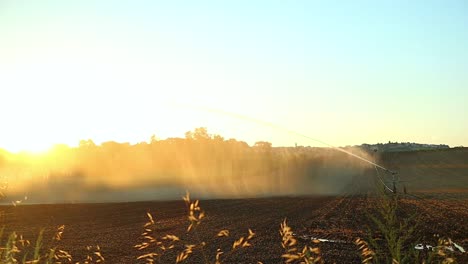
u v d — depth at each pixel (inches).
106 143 4232.3
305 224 999.6
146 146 4377.5
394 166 3732.8
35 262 236.2
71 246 783.7
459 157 4343.0
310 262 193.9
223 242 772.6
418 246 626.8
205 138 4338.1
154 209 1502.2
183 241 792.3
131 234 932.6
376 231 780.6
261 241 779.4
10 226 1116.5
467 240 710.5
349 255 623.8
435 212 1115.9
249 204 1581.0
